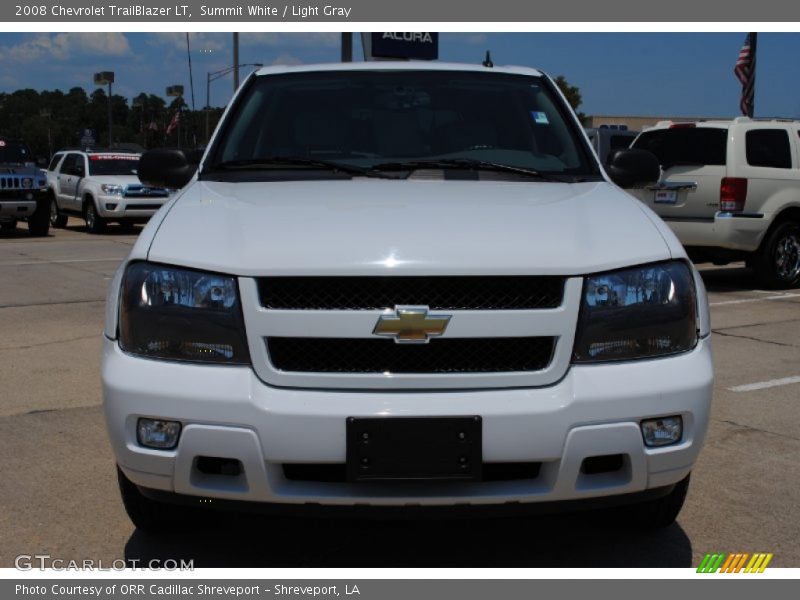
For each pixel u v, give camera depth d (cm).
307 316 271
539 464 276
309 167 379
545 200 331
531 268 276
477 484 273
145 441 277
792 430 494
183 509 335
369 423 265
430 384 271
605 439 271
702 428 286
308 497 271
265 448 267
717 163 1036
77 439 468
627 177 411
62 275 1171
